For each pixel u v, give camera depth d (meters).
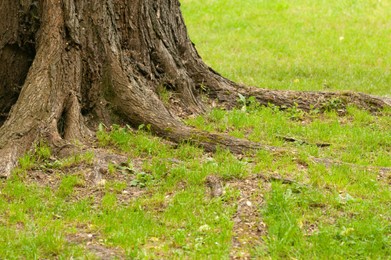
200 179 8.27
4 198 7.84
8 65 10.17
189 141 9.33
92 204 7.81
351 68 15.84
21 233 7.02
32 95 9.22
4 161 8.45
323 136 10.24
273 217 7.36
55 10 9.74
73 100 9.48
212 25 20.36
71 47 9.72
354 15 21.83
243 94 11.41
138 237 6.96
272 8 22.44
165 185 8.20
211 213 7.51
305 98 11.52
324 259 6.67
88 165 8.52
